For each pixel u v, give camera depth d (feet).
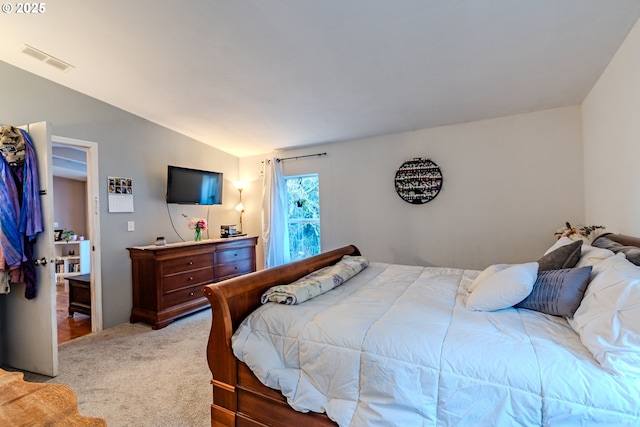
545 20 6.25
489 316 4.99
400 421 3.91
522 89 9.13
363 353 4.36
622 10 5.90
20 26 7.04
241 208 16.60
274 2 6.06
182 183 12.82
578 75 8.27
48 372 7.51
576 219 10.11
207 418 5.90
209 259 12.64
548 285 5.12
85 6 6.40
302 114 11.37
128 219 11.51
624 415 3.14
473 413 3.66
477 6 5.95
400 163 12.82
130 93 10.17
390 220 13.05
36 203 7.55
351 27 6.70
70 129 9.94
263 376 4.79
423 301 5.79
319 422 4.53
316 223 15.14
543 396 3.41
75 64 8.58
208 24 6.78
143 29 7.05
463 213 11.73
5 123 8.61
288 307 5.49
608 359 3.42
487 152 11.34
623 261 4.77
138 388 6.93
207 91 9.88
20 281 7.58
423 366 4.00
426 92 9.49
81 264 18.42
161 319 10.65
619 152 7.24
